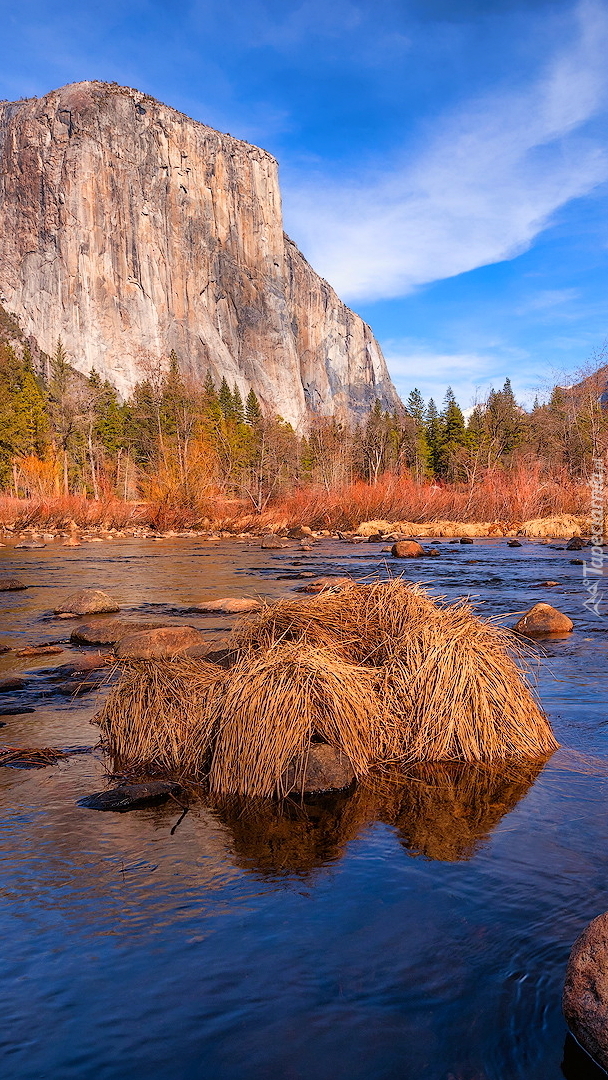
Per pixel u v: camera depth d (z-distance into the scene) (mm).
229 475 49438
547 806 4297
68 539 31203
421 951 2822
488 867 3510
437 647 5645
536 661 7996
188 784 4812
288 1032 2404
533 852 3668
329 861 3613
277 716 4852
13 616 11898
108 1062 2283
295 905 3174
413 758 5219
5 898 3246
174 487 40500
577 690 6852
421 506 39781
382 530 35469
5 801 4445
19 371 77062
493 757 5168
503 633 6258
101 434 74938
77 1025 2443
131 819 4184
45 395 74438
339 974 2693
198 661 6293
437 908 3131
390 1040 2369
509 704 5406
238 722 4883
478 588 14594
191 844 3830
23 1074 2230
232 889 3326
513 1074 2230
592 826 3982
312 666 5281
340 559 21766
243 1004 2539
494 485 41062
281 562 20906
